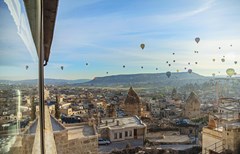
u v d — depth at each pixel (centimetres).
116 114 4941
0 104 100
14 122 123
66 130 1288
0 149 99
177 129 4244
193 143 3325
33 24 206
